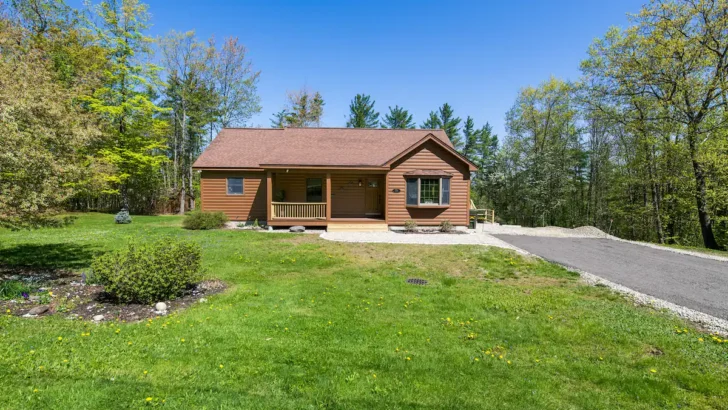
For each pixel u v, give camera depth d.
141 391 3.34
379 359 4.34
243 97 32.28
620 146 27.00
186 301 6.26
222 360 4.09
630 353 4.77
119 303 5.92
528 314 6.19
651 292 7.57
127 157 22.23
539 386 3.89
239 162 17.66
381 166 15.94
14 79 6.52
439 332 5.32
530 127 33.69
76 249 10.45
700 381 4.07
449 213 16.84
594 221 30.98
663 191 21.72
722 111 16.88
